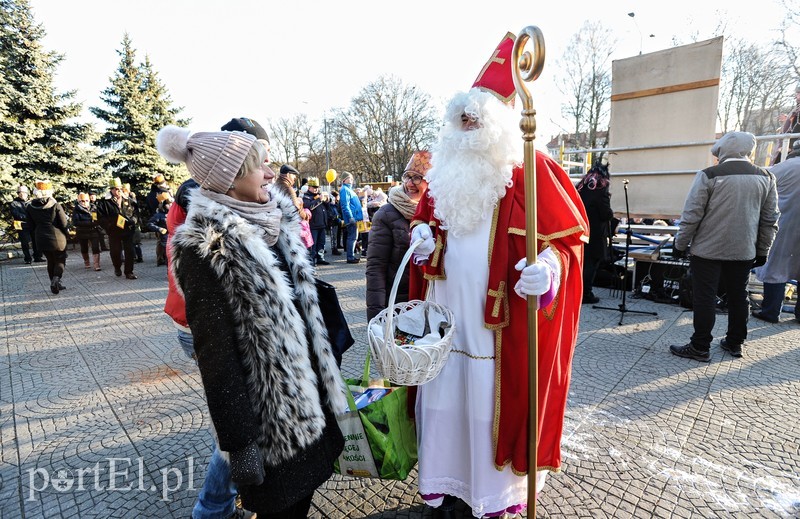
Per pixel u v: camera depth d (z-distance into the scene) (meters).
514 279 1.75
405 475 1.93
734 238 3.37
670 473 2.29
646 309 5.23
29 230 11.23
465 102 1.74
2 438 2.80
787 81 20.88
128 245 8.25
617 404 2.99
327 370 1.57
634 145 5.84
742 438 2.57
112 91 18.25
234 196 1.45
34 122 14.71
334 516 2.07
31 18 14.89
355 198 9.23
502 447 1.77
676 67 5.34
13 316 5.88
